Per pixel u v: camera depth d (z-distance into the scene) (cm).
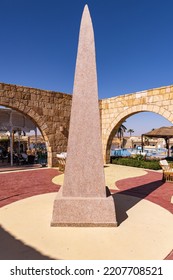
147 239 354
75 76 445
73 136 429
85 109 436
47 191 696
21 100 1140
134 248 326
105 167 1305
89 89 441
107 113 1439
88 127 430
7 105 1088
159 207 518
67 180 420
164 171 863
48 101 1262
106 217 400
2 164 1417
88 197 413
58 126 1309
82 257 301
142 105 1212
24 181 866
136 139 4225
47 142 1277
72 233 372
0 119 1369
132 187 768
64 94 1344
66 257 300
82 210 401
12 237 357
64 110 1343
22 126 1421
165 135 1560
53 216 400
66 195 416
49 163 1273
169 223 422
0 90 1060
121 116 1336
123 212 479
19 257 299
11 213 469
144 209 500
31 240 347
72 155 425
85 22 461
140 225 409
